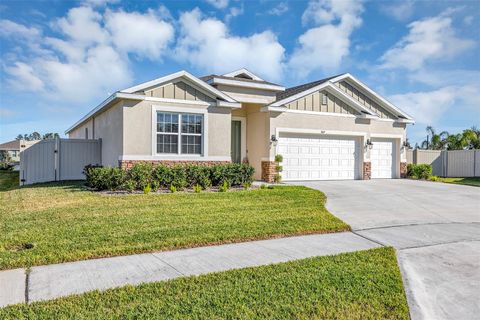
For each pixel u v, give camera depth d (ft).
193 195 36.70
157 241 20.75
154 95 44.60
